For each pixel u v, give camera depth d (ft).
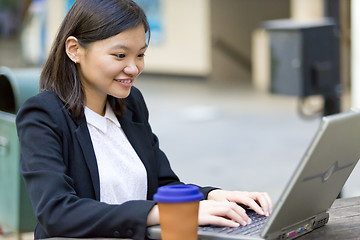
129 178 7.59
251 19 63.16
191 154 28.02
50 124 7.05
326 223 7.07
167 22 64.95
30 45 41.50
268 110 40.47
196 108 42.39
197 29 62.18
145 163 7.82
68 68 7.35
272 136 31.58
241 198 7.33
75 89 7.32
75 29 7.18
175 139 31.73
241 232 6.27
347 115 5.98
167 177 8.26
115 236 6.42
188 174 24.31
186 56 63.52
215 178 23.48
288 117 37.24
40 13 40.65
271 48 21.18
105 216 6.40
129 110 8.13
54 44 7.43
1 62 42.32
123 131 7.85
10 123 13.51
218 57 62.23
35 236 7.41
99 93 7.53
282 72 20.98
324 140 5.72
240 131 33.35
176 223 5.79
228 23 62.28
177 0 63.57
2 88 14.65
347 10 40.52
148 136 8.10
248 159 26.53
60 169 6.83
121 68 7.02
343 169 6.57
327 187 6.47
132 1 7.18
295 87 20.57
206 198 7.63
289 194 5.78
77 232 6.45
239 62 63.10
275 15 63.82
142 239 6.32
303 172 5.74
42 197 6.61
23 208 13.57
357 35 24.29
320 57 20.45
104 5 7.03
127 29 6.95
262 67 53.83
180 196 5.76
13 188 13.62
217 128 34.55
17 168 13.43
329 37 20.44
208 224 6.54
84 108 7.45
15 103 14.65
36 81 14.05
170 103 45.27
